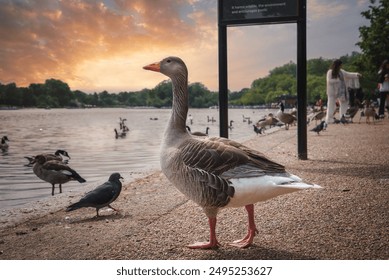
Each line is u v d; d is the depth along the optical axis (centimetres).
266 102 14938
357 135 1612
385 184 729
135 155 1576
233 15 1066
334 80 2050
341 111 2222
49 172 885
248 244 473
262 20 1048
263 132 2302
